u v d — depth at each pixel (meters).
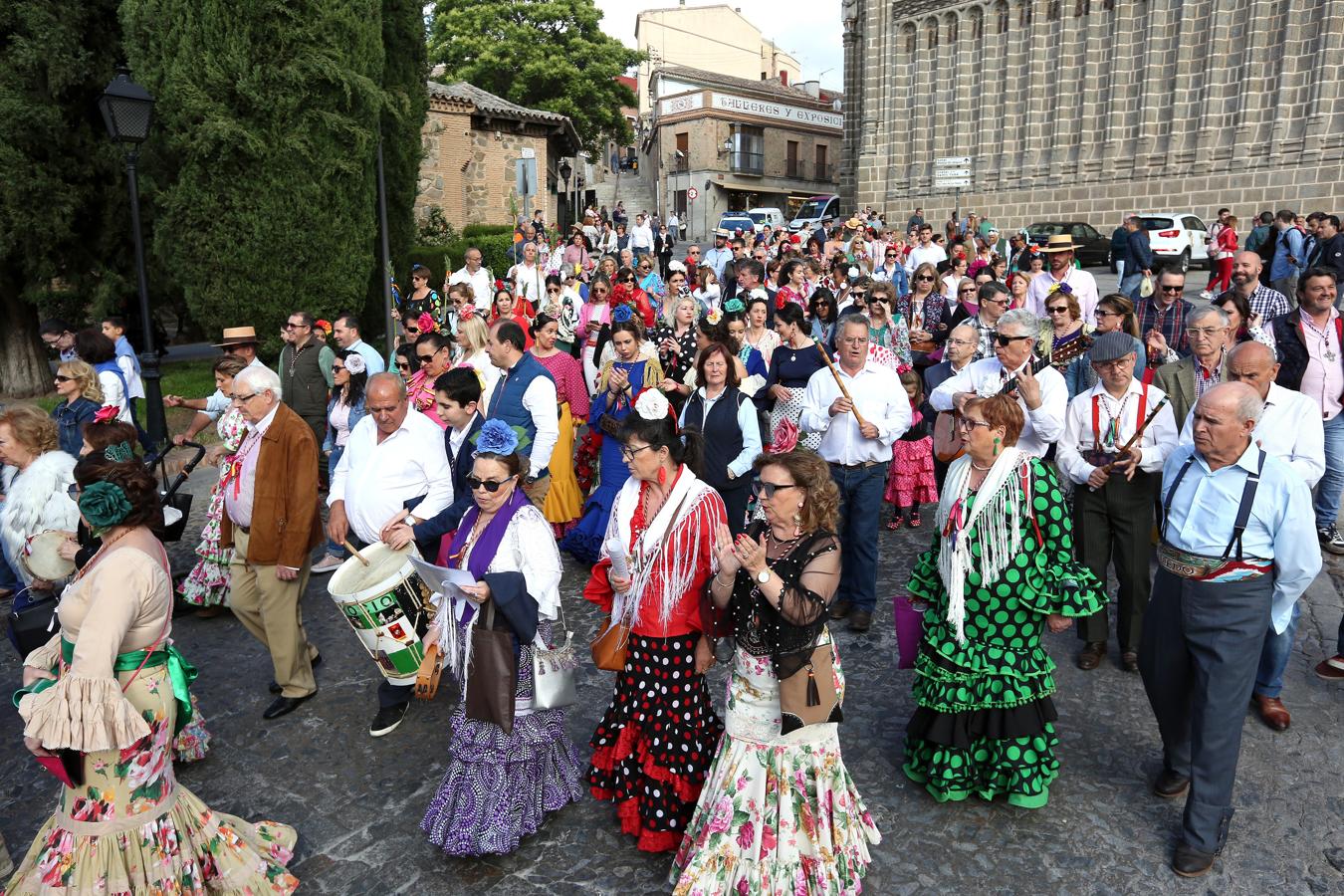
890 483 7.52
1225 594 3.38
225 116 10.51
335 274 11.48
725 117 51.16
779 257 18.02
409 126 15.05
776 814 3.08
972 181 30.53
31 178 11.26
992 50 29.78
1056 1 28.17
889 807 3.84
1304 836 3.60
